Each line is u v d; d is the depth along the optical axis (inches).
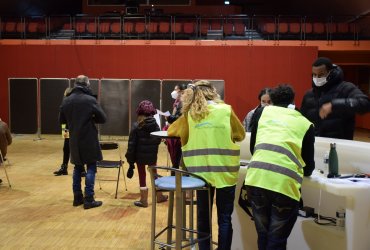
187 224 187.2
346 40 544.4
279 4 815.7
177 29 589.0
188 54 499.2
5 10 686.5
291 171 114.6
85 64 506.3
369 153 129.5
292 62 495.2
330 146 131.2
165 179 136.2
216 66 498.3
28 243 168.4
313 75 152.9
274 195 114.3
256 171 117.0
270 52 495.5
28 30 597.9
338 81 150.3
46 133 472.4
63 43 522.6
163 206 223.0
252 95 497.7
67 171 306.3
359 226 116.3
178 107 226.7
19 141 460.4
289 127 118.5
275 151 116.1
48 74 509.7
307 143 118.9
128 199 235.6
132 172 216.5
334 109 139.9
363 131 631.8
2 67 512.4
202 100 130.5
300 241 139.9
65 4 802.2
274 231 116.0
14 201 229.5
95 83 473.1
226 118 129.8
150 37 582.9
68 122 213.6
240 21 645.9
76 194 220.8
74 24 587.2
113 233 181.2
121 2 701.3
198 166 129.3
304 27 559.5
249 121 224.2
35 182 274.2
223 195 130.6
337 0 656.4
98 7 705.6
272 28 582.2
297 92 495.8
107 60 504.4
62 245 166.7
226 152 128.7
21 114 473.4
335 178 125.3
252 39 547.2
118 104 467.5
